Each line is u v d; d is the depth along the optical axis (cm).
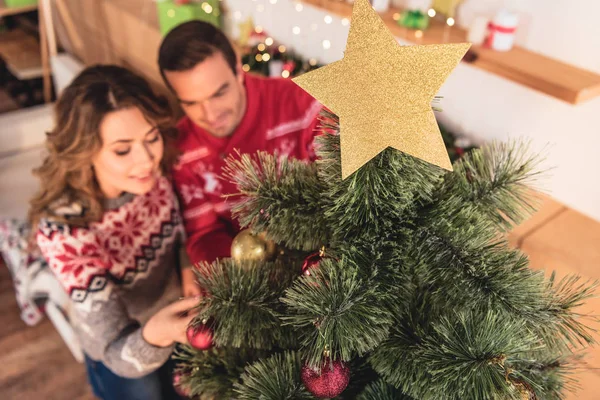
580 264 126
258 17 216
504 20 134
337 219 72
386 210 71
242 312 75
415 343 71
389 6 168
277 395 71
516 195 77
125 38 278
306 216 75
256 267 79
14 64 353
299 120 151
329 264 68
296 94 150
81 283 120
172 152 138
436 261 69
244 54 205
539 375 75
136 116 114
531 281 68
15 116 259
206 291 80
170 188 144
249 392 72
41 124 261
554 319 69
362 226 72
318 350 65
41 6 314
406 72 61
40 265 202
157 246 141
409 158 67
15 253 210
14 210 227
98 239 128
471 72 156
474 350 63
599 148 137
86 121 112
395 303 71
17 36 395
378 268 69
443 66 60
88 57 339
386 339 72
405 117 63
